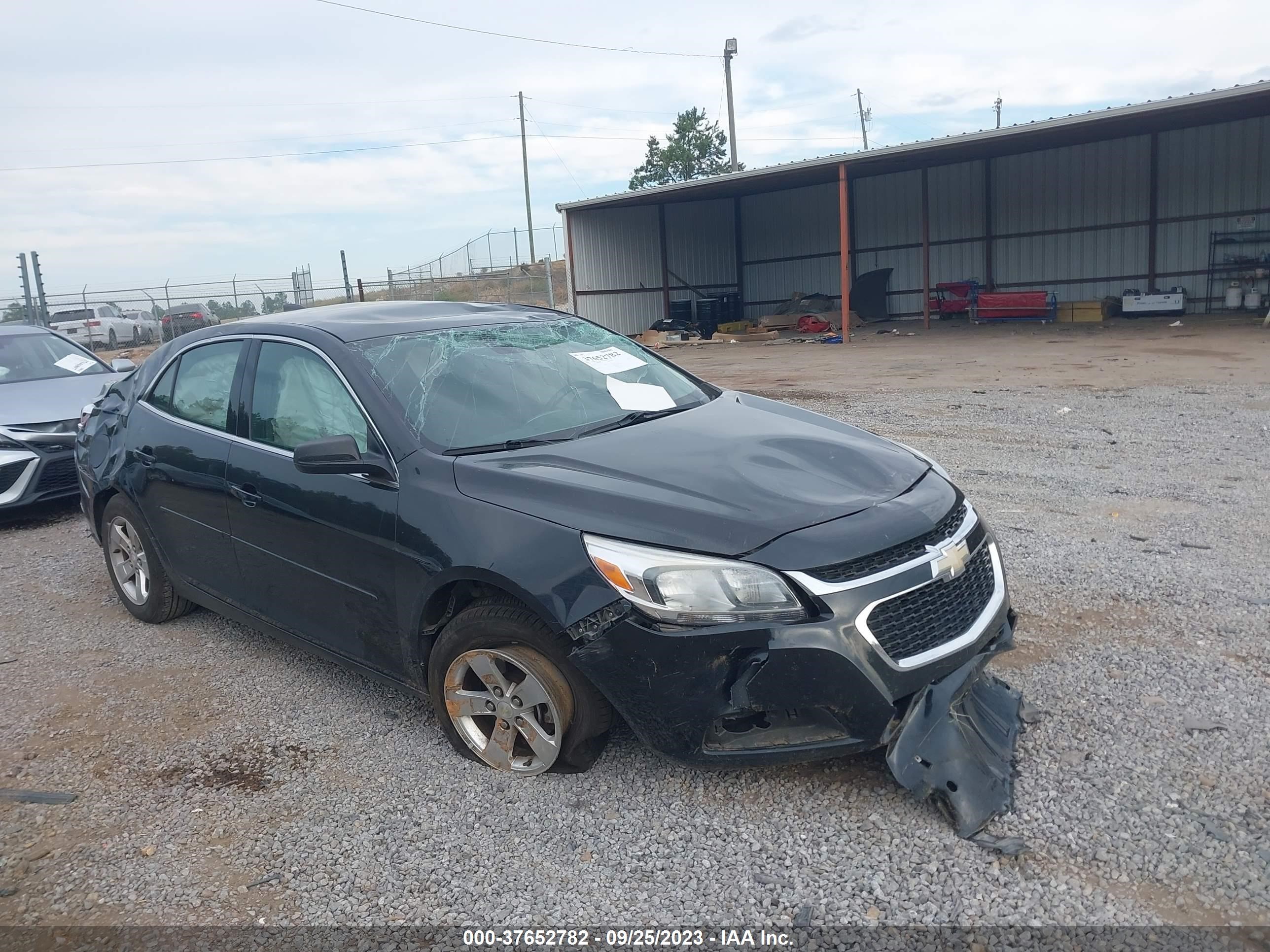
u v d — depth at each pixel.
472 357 4.06
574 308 27.62
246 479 4.09
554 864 2.87
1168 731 3.35
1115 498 6.42
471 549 3.17
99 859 3.04
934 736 2.97
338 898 2.79
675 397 4.25
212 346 4.61
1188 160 23.78
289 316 4.50
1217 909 2.50
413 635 3.46
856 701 2.83
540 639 3.08
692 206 30.72
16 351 8.70
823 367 16.77
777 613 2.81
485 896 2.75
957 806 2.89
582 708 3.10
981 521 3.49
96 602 5.55
